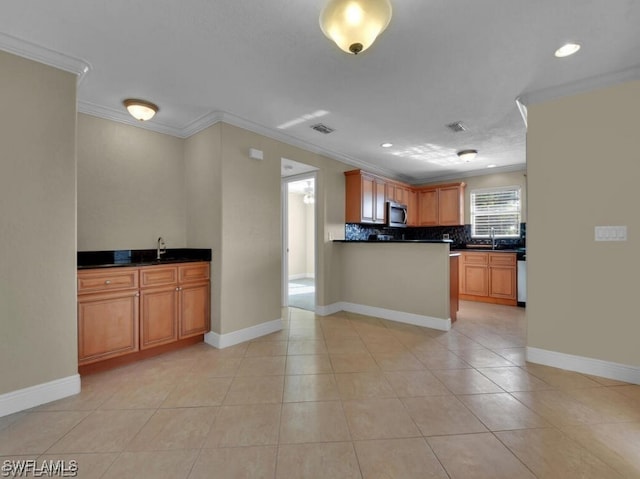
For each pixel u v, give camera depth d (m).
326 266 4.17
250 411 1.84
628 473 1.34
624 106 2.18
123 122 2.91
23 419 1.75
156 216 3.14
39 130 1.92
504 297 4.73
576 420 1.73
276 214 3.45
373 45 1.87
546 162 2.46
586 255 2.31
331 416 1.78
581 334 2.34
